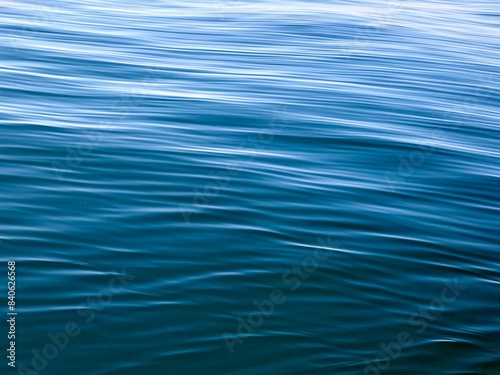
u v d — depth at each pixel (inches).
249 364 202.5
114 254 246.8
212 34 583.2
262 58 519.8
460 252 273.3
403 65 539.2
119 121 366.3
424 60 561.0
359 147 364.8
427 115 429.4
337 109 420.5
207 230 267.7
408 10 764.6
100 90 412.8
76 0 677.3
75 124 357.4
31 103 379.6
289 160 339.3
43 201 277.1
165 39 551.2
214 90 432.8
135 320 214.5
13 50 475.5
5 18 576.4
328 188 313.6
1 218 261.0
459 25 713.0
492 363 210.7
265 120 389.1
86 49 498.6
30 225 258.8
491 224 298.4
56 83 416.8
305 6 735.7
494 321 232.1
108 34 550.6
